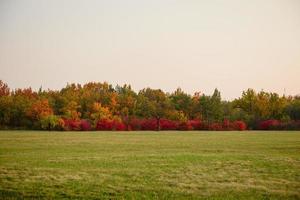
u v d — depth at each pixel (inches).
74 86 6550.2
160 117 6082.7
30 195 877.2
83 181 1040.2
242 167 1320.1
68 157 1601.9
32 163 1387.8
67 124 5044.3
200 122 5570.9
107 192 914.1
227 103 6555.1
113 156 1647.4
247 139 2942.9
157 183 1029.2
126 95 6259.8
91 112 5654.5
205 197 882.1
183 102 6309.1
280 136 3378.4
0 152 1817.2
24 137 3159.5
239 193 924.0
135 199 858.1
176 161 1472.7
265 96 6412.4
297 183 1046.4
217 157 1609.3
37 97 5674.2
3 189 924.0
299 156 1658.5
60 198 859.4
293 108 6190.9
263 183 1042.7
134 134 3900.1
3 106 5182.1
